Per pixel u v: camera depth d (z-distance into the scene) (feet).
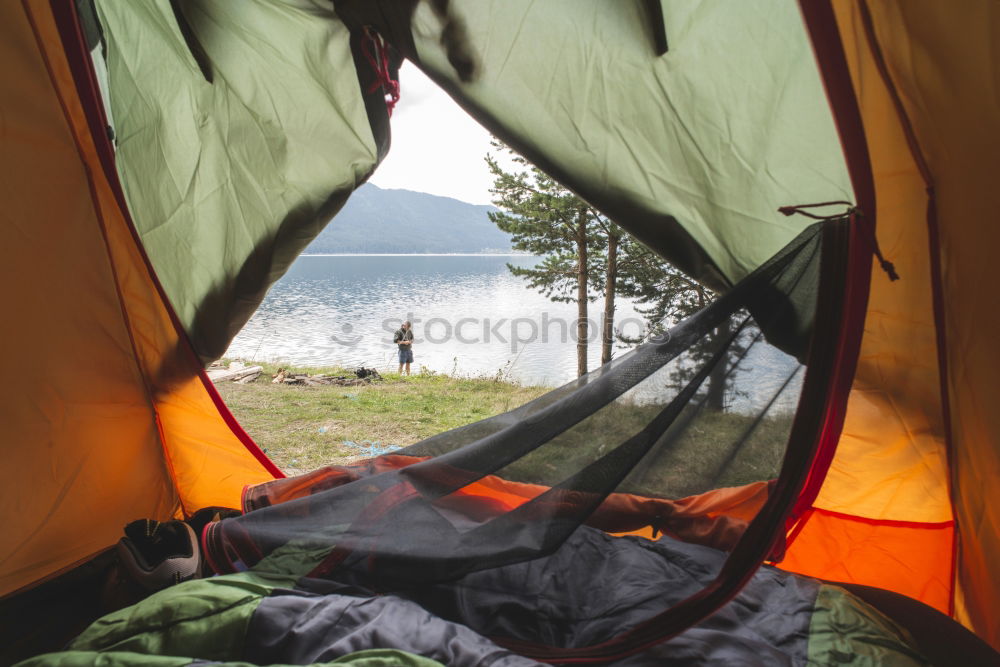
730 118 5.37
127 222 7.33
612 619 5.02
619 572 5.61
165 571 5.73
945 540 6.81
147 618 4.61
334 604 4.74
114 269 7.68
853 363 5.49
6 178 6.49
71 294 7.25
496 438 5.50
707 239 5.82
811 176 5.39
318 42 6.59
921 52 4.70
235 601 4.76
